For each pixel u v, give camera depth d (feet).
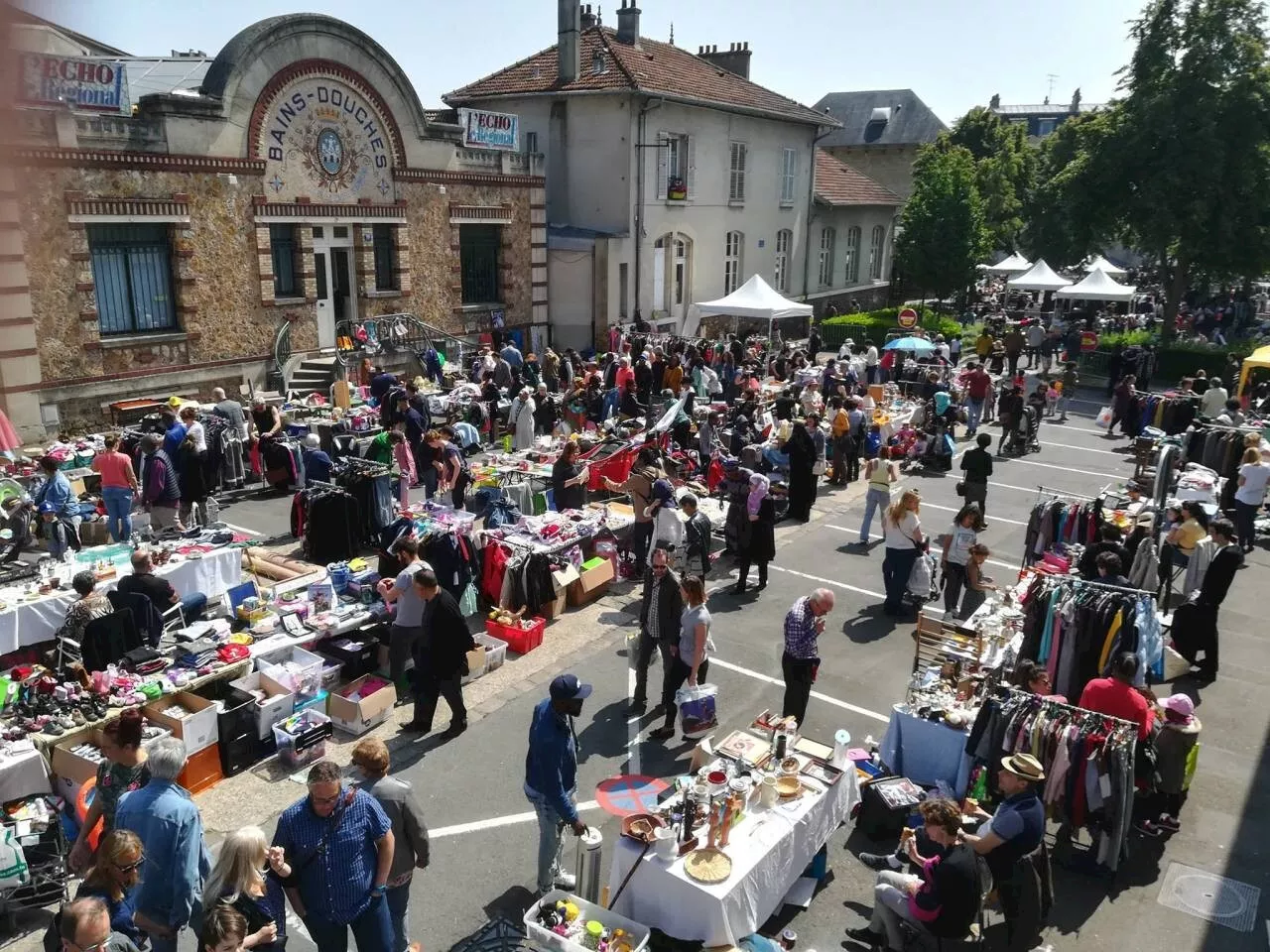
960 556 35.78
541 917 20.04
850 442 60.75
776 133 115.65
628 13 102.83
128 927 17.79
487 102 99.30
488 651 34.06
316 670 30.12
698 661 29.17
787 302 81.51
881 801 25.22
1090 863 24.48
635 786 26.40
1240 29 94.02
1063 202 107.96
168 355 62.59
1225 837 26.08
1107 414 75.20
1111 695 25.14
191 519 44.93
